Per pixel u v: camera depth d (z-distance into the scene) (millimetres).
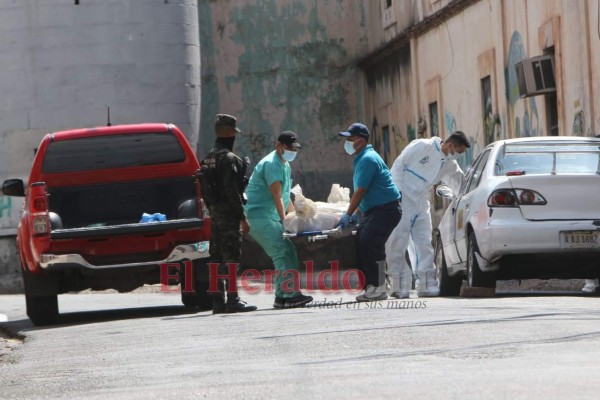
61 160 37281
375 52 85750
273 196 33562
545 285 44125
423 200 38281
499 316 25391
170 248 35906
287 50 92250
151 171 37438
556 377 15789
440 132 73500
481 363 17891
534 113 56875
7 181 40094
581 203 33625
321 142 92250
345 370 18109
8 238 72062
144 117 72375
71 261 35219
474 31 66125
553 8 53406
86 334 30516
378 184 33906
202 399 16031
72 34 71312
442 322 24625
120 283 36969
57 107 71250
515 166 35375
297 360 20047
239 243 33469
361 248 33969
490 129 64250
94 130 37562
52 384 20312
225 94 92000
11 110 71500
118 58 71812
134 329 30250
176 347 24281
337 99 92375
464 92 68500
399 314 27594
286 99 92062
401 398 14664
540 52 55531
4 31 71625
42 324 37250
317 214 33906
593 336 20656
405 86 81000
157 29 72875
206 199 33406
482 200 34500
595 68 48906
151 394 17141
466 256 36125
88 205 37344
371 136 90625
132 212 37500
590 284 39188
